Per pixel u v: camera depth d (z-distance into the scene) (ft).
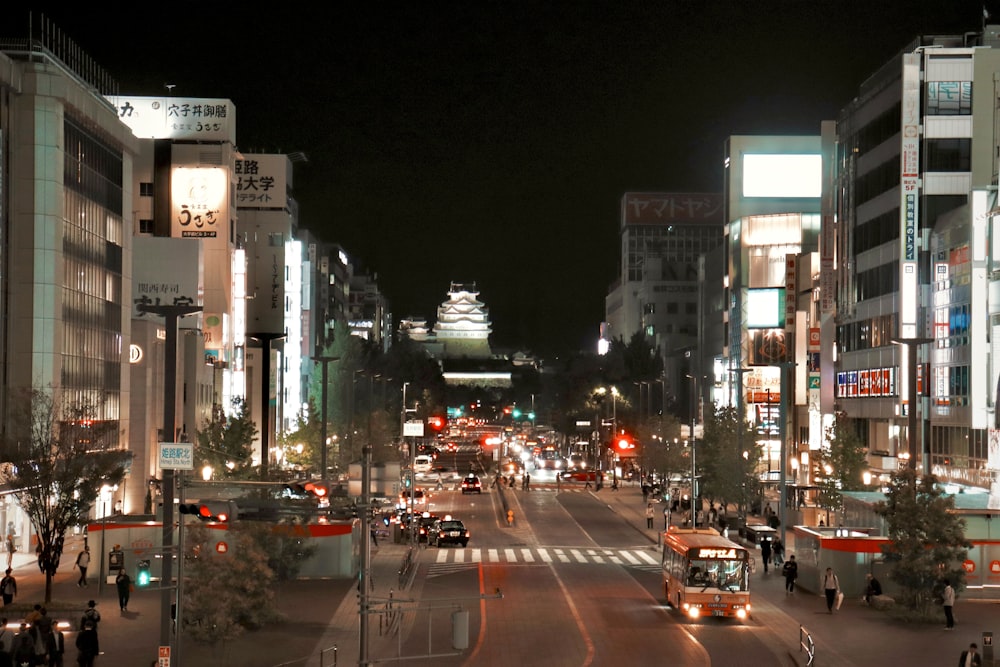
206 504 98.43
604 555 237.66
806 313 396.37
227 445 244.01
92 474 164.96
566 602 170.19
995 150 278.87
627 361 629.51
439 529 249.75
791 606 167.32
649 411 512.63
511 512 296.92
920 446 278.87
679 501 329.52
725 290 520.42
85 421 215.92
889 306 300.81
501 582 191.72
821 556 176.55
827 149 362.12
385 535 261.03
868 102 319.27
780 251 471.62
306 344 510.58
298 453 360.69
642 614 159.63
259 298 431.43
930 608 154.81
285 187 485.56
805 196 525.34
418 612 159.53
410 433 262.26
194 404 321.73
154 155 382.83
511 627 147.74
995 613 159.74
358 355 518.78
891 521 156.56
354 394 485.56
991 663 118.83
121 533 181.27
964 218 254.88
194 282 329.52
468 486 394.32
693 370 627.46
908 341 177.88
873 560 173.78
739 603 152.87
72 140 248.73
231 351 384.47
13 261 233.35
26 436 169.68
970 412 248.52
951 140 280.72
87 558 175.63
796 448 399.85
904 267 281.95
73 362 246.27
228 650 127.03
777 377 424.87
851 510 203.62
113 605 158.40
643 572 208.95
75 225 249.75
